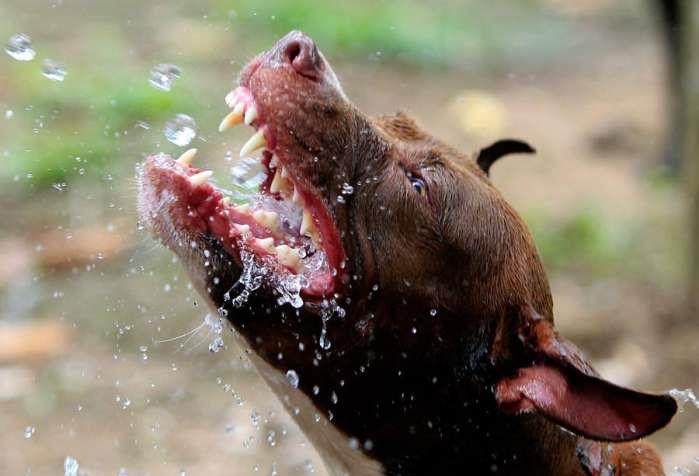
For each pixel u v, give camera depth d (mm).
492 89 23578
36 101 18516
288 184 8180
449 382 8266
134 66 19969
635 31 28516
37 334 14117
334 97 8102
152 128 17453
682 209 16406
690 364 14281
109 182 16531
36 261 15328
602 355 14805
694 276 15344
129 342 14188
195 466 12281
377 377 8281
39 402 13164
